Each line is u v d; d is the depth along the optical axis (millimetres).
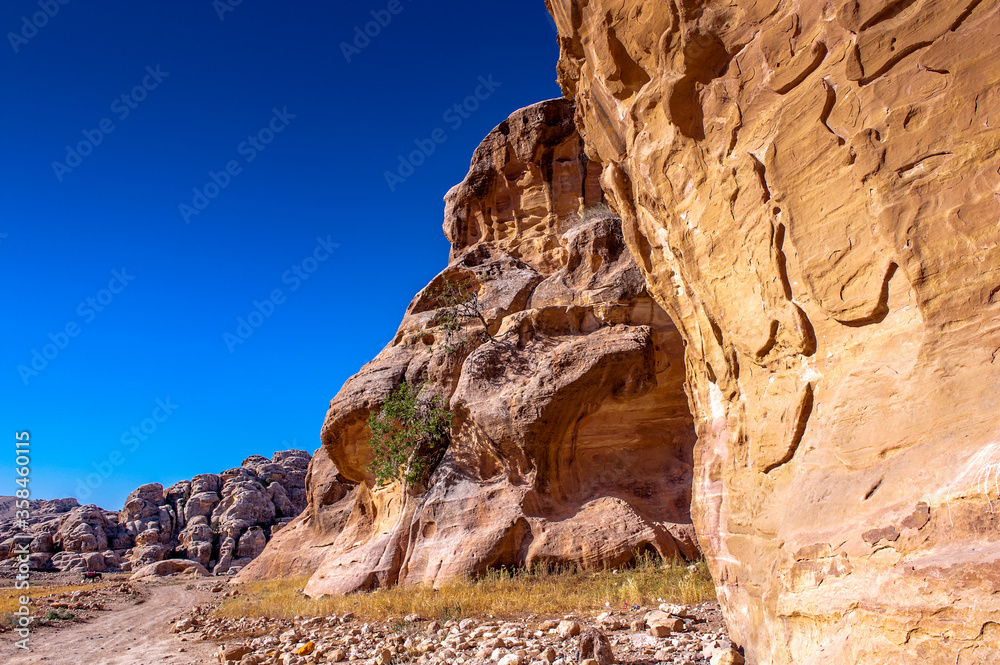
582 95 8797
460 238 24359
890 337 4000
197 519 67688
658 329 15641
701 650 6035
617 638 7121
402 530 16469
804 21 4594
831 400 4379
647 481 15414
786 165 4703
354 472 21031
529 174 23016
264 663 8047
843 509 3850
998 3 3496
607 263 17109
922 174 3777
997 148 3432
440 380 18141
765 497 5055
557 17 8305
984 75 3518
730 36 5227
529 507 14797
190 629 13000
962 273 3549
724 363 6008
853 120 4203
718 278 5684
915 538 3258
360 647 8297
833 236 4348
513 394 15531
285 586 22297
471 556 14133
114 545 67250
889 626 3109
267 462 80375
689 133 5785
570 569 13422
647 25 6160
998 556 2797
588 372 14734
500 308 18828
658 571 12602
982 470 3084
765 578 4828
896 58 3957
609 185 8406
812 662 3529
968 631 2766
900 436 3689
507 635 7887
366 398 19312
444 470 16531
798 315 4664
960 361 3479
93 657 10188
